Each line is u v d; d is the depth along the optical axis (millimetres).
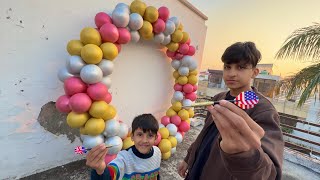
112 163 1313
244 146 563
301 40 4090
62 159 2447
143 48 3098
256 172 591
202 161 1136
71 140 2494
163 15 2645
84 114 2004
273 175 712
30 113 2086
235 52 1086
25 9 1902
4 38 1826
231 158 591
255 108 955
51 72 2174
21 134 2057
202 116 5457
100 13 2172
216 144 1006
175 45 3000
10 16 1828
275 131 856
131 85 3031
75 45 1976
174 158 3018
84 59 1960
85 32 1993
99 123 2037
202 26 4480
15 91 1956
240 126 558
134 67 3016
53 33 2119
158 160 1615
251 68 1105
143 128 1489
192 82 3283
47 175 2230
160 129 2873
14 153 2037
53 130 2301
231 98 1222
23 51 1951
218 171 946
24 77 1994
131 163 1433
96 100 2051
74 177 2258
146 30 2471
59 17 2135
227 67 1158
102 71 2080
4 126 1935
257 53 1105
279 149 792
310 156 3666
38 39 2027
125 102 2988
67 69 2020
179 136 3123
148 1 2947
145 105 3350
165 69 3605
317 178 2988
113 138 2197
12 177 2057
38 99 2123
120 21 2178
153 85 3426
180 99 3223
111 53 2080
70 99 1915
